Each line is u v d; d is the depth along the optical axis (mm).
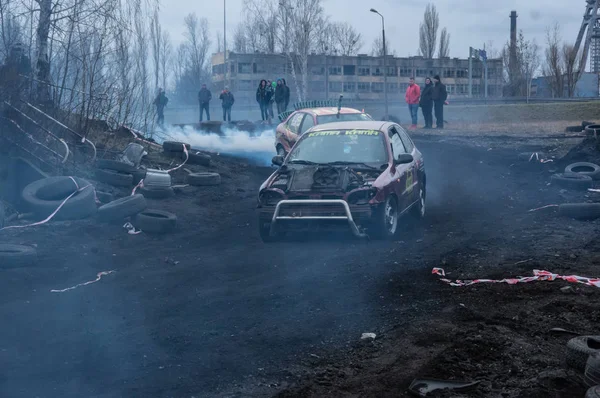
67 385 5031
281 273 8148
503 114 37312
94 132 16125
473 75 102750
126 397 4812
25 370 5316
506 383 4828
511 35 89062
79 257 9156
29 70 14344
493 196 13453
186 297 7305
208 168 16891
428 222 11031
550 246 8773
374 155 10219
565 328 5828
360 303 6781
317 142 10664
